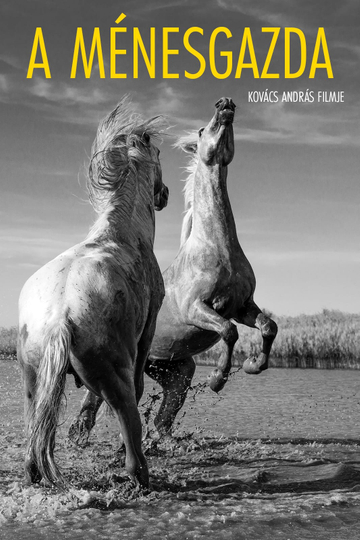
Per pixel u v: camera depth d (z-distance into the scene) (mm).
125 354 4219
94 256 4387
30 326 4086
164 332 6879
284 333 19250
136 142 5578
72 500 4043
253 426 8375
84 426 6469
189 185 7426
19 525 3664
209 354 19188
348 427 8336
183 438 7121
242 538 3510
